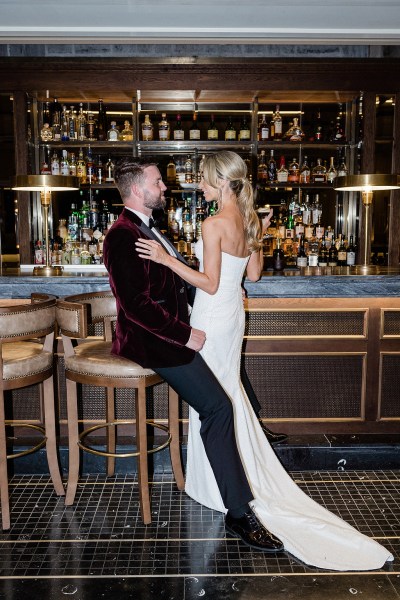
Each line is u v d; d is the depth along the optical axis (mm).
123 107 5328
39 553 2406
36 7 3846
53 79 4684
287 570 2285
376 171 4973
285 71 4707
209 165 2533
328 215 5422
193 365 2418
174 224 5203
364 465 3201
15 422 3250
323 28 4164
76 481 2797
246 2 3818
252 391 3105
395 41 4320
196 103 5258
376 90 4758
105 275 3350
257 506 2617
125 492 2953
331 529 2480
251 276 2902
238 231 2529
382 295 3201
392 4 3838
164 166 5316
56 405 3275
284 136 5246
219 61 4621
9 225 5105
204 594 2137
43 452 3145
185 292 2564
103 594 2137
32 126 5000
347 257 5160
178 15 3994
